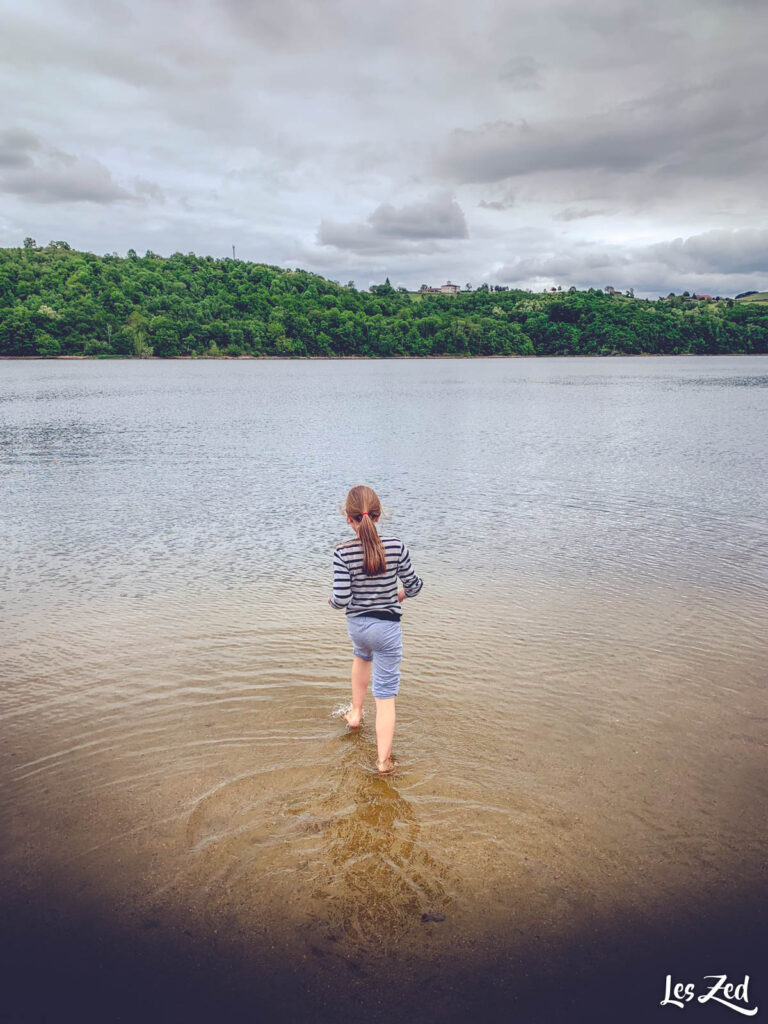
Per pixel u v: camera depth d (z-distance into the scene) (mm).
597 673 5582
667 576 8289
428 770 4164
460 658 5871
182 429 25422
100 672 5586
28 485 14156
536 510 12039
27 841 3514
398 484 14445
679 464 17094
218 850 3447
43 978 2719
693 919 3025
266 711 4922
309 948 2859
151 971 2750
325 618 6828
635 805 3832
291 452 19328
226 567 8641
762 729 4699
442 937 2914
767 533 10430
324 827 3619
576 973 2752
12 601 7367
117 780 4055
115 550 9422
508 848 3465
